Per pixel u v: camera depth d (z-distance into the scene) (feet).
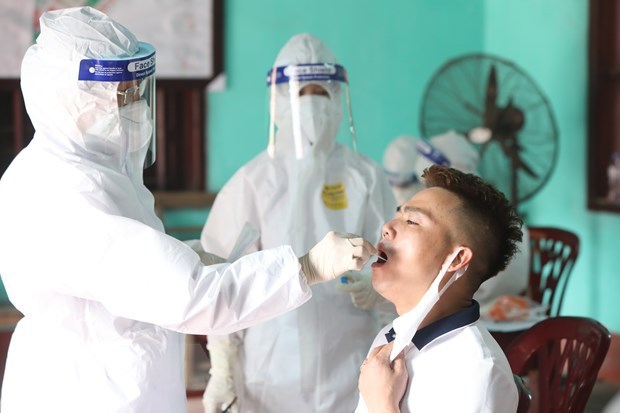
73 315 5.35
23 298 5.34
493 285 9.32
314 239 7.36
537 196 16.35
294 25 16.25
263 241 7.36
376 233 7.54
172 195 15.42
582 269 15.30
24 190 5.28
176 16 15.60
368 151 16.93
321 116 7.34
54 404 5.40
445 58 17.15
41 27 5.41
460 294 5.01
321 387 7.17
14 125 15.30
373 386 4.88
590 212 15.05
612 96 14.93
